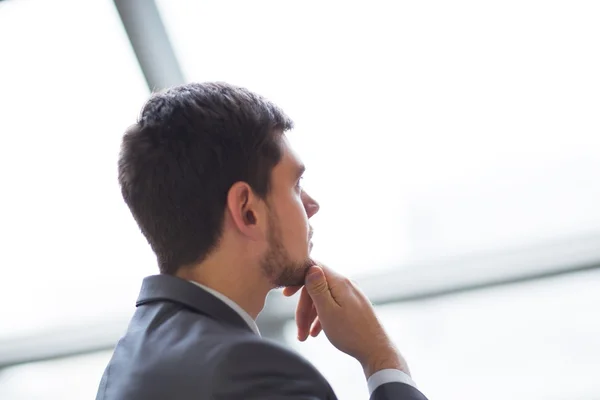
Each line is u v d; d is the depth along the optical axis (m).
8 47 2.54
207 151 0.93
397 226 2.61
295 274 1.00
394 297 2.62
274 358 0.87
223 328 0.89
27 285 2.91
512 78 2.42
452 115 2.48
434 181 2.56
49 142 2.71
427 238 2.60
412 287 2.60
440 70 2.44
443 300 2.59
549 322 2.49
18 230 2.85
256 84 2.51
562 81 2.40
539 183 2.50
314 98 2.51
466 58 2.41
